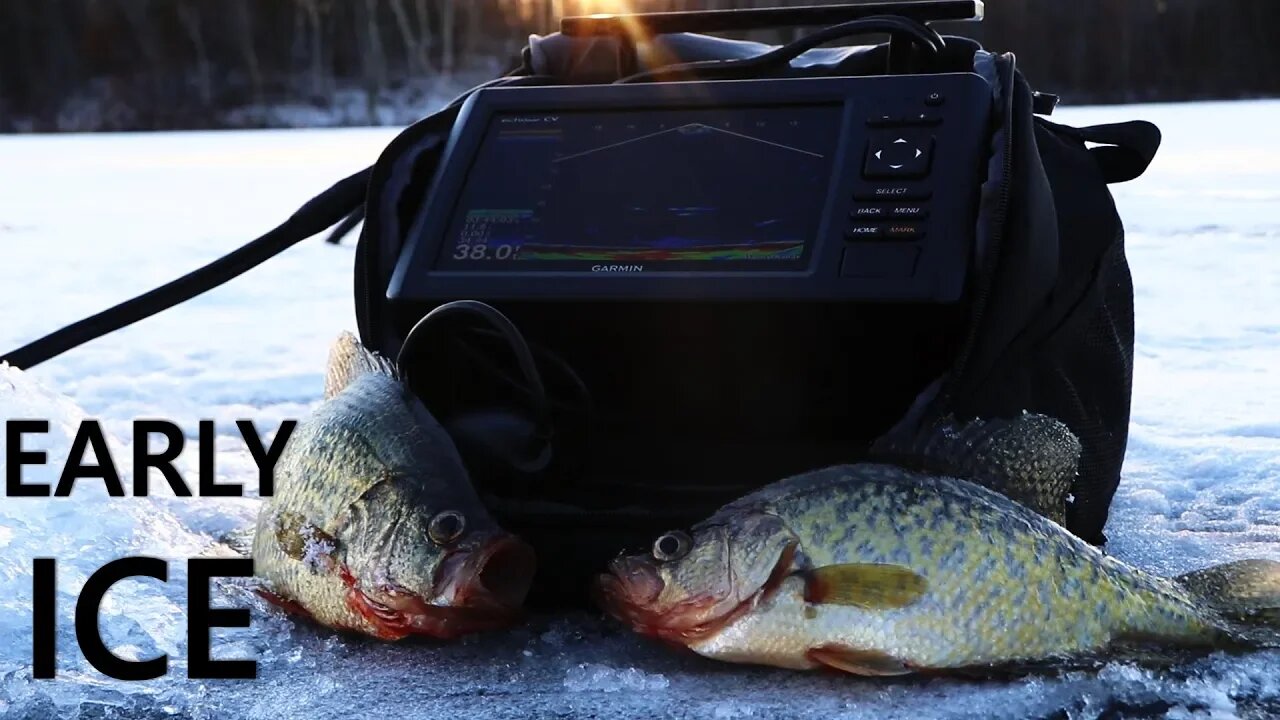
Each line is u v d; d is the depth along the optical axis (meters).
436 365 0.77
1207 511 0.95
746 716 0.63
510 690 0.67
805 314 0.71
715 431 0.74
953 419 0.68
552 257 0.75
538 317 0.74
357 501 0.68
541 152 0.78
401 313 0.77
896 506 0.64
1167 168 3.89
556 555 0.71
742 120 0.76
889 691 0.65
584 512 0.70
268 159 5.50
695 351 0.73
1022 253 0.70
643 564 0.65
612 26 0.88
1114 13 10.57
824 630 0.63
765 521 0.64
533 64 0.90
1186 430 1.21
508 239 0.76
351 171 4.74
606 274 0.73
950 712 0.63
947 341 0.70
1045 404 0.76
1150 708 0.63
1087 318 0.76
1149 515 0.95
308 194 3.93
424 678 0.68
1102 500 0.80
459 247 0.77
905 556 0.63
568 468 0.72
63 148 6.84
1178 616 0.66
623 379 0.75
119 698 0.66
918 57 0.82
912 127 0.73
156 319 1.98
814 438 0.73
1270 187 3.34
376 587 0.67
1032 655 0.64
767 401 0.73
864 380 0.71
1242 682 0.65
